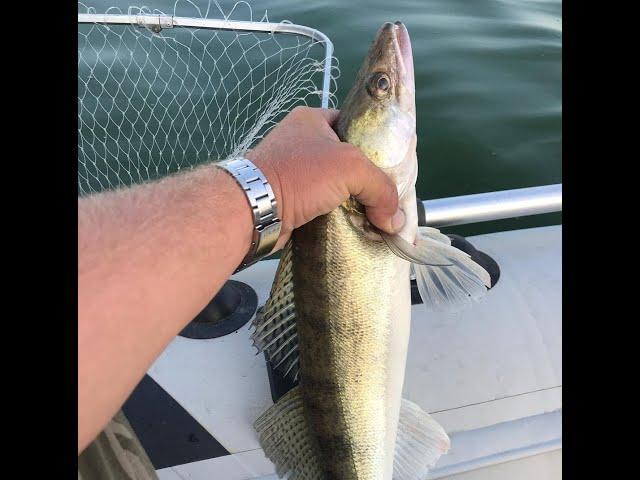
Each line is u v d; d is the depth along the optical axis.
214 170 0.31
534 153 1.17
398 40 0.41
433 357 0.53
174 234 0.27
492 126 1.25
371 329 0.38
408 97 0.41
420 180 1.11
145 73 1.17
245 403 0.50
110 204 0.28
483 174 1.12
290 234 0.36
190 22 0.65
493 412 0.49
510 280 0.61
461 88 1.37
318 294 0.38
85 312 0.23
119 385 0.23
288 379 0.48
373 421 0.39
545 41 1.60
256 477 0.45
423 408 0.49
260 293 0.61
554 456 0.46
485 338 0.55
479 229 1.01
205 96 1.10
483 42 1.59
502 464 0.45
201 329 0.56
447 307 0.42
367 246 0.37
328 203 0.34
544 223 1.02
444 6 1.83
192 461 0.46
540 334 0.55
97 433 0.23
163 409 0.50
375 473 0.39
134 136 1.03
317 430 0.39
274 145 0.34
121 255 0.25
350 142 0.40
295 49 1.15
